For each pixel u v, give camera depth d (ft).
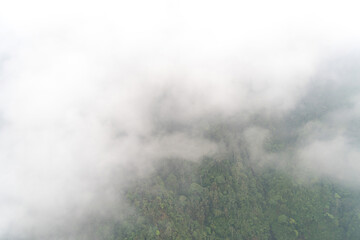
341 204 340.59
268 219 350.02
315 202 344.90
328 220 327.47
